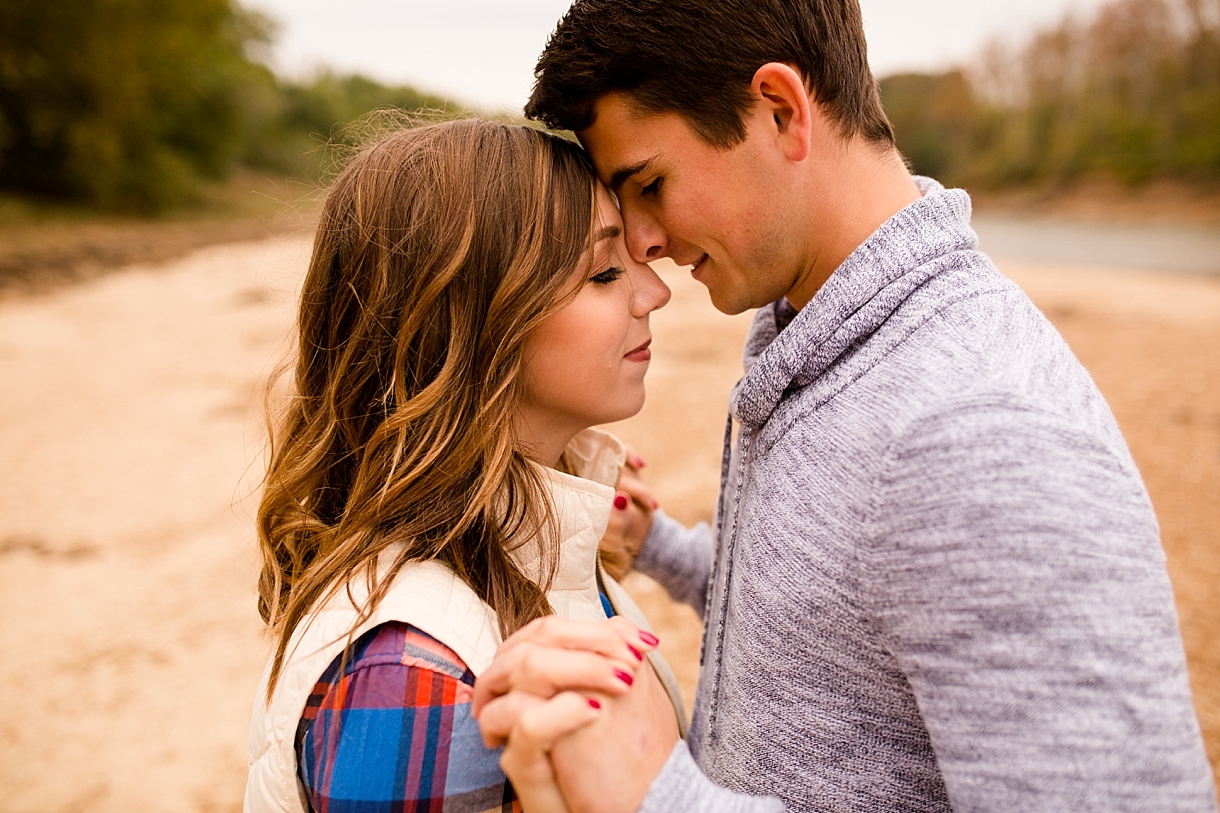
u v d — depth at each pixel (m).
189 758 3.16
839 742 0.98
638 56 1.08
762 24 1.04
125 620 4.11
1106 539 0.77
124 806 2.92
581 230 1.14
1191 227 31.20
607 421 1.31
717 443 5.99
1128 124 43.84
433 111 1.38
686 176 1.13
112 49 25.17
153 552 4.82
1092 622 0.75
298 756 0.97
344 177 1.21
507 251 1.12
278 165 44.25
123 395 8.24
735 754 1.08
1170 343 8.51
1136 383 7.03
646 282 1.28
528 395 1.23
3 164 24.16
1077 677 0.75
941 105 59.94
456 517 1.10
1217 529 4.15
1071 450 0.80
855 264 1.03
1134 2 46.34
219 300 13.93
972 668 0.80
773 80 1.05
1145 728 0.74
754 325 1.36
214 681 3.62
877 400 0.93
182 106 30.91
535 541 1.16
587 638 0.84
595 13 1.10
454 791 0.91
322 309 1.23
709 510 4.76
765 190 1.11
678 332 10.10
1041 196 44.78
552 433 1.30
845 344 1.01
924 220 1.03
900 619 0.87
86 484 5.89
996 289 0.99
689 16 1.05
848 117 1.11
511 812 0.94
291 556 1.27
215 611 4.17
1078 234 27.67
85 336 11.11
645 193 1.19
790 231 1.14
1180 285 13.00
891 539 0.87
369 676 0.92
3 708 3.46
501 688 0.85
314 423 1.25
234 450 6.54
